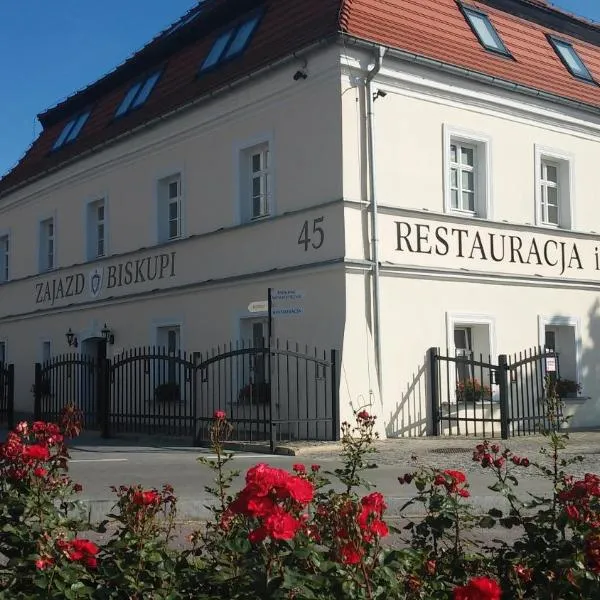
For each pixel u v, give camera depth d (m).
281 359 15.89
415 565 3.67
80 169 22.83
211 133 18.12
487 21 18.84
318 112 15.51
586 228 19.30
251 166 17.45
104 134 21.78
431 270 16.05
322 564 3.38
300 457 12.74
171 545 6.40
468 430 16.48
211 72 18.53
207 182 18.20
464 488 4.71
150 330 19.77
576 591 3.72
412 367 15.70
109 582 3.72
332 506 3.71
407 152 16.05
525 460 5.02
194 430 15.07
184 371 17.33
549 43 20.20
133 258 20.45
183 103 18.33
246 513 3.30
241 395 16.62
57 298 23.92
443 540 4.58
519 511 4.90
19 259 26.41
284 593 3.35
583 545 3.88
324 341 15.02
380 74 15.66
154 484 9.77
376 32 15.66
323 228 15.25
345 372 14.60
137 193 20.52
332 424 14.34
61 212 24.00
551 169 19.22
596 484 4.18
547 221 18.92
